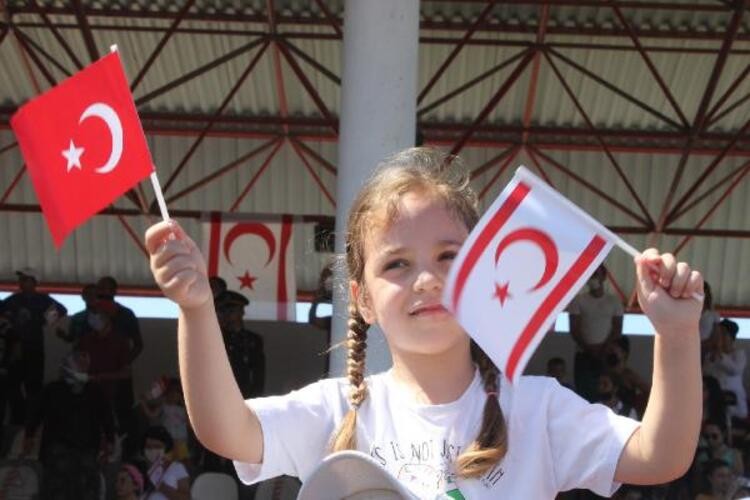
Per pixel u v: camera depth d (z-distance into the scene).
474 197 3.19
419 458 3.05
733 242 22.50
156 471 12.62
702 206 21.84
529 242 2.95
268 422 3.12
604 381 14.77
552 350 17.16
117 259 22.83
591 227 2.96
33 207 21.55
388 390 3.15
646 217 20.64
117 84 3.18
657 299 2.93
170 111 20.11
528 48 18.03
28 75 19.31
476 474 3.02
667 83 19.09
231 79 19.33
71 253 22.84
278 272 16.08
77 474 13.12
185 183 21.36
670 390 2.95
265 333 17.20
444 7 17.92
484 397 3.11
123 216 21.52
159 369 17.27
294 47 17.78
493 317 2.92
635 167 21.31
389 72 8.70
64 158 3.20
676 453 2.97
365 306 3.22
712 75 17.47
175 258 2.92
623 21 17.22
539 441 3.12
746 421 15.39
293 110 19.94
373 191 3.13
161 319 17.44
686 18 17.80
